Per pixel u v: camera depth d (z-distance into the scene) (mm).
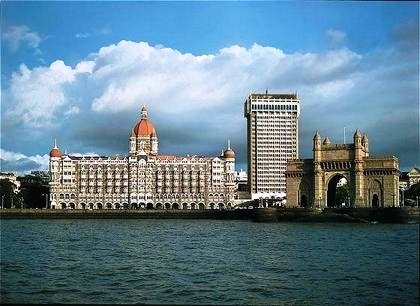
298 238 126750
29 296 61750
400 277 67750
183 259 90438
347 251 95000
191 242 120375
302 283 67875
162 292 64125
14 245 112812
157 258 91812
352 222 193250
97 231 158625
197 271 77750
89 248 107562
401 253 84000
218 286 67125
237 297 61562
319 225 181750
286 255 93500
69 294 62938
